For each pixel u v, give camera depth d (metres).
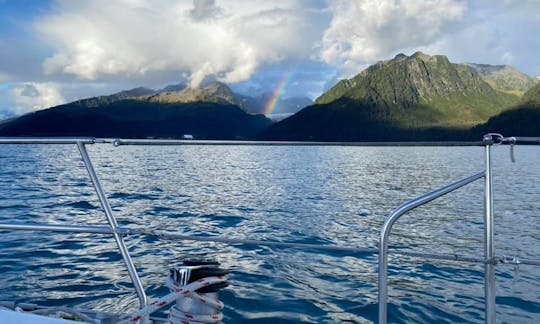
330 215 15.07
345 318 5.70
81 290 6.54
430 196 2.52
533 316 5.96
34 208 14.48
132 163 39.47
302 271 7.76
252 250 9.12
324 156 62.06
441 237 11.55
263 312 5.83
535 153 65.38
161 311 5.44
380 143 3.18
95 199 16.78
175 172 31.62
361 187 24.84
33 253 8.45
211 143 3.05
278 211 15.73
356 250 2.90
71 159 41.88
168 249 8.98
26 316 2.18
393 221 2.50
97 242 9.34
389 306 6.21
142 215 13.87
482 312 6.04
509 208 17.14
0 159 41.09
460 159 54.19
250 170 36.00
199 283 2.62
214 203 17.28
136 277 3.21
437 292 6.81
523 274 7.86
